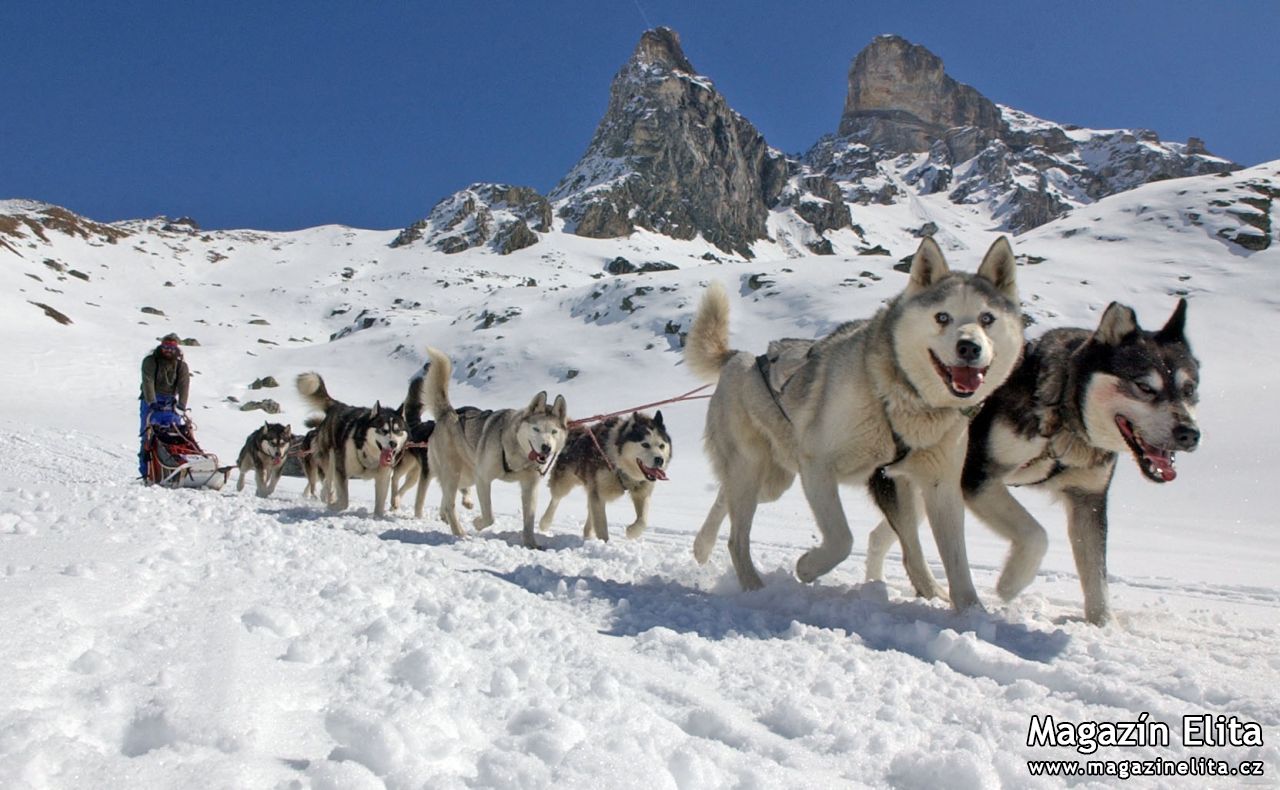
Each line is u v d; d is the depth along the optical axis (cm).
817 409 461
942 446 436
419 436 962
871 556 558
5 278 7044
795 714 256
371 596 345
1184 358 426
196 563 380
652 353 4625
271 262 11825
